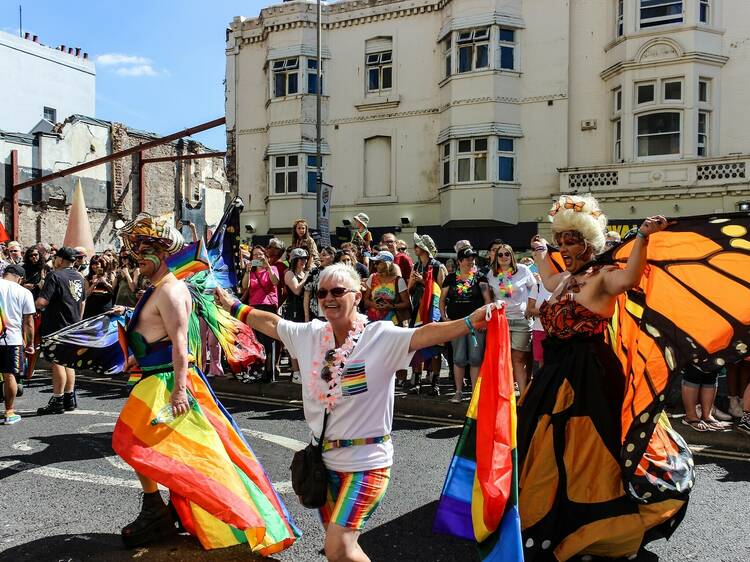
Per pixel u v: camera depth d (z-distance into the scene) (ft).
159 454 11.89
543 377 12.42
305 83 68.33
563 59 59.47
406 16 65.82
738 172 52.75
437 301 25.82
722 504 14.83
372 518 14.16
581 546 11.32
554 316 12.42
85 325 16.89
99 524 13.84
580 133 59.57
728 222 11.18
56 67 122.11
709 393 20.62
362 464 9.93
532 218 60.39
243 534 12.10
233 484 11.86
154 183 102.73
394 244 30.66
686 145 54.39
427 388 27.58
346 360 10.05
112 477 16.89
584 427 11.82
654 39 55.06
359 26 67.67
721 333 11.41
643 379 11.69
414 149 65.57
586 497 11.57
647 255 12.09
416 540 13.06
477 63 61.31
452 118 61.67
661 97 55.11
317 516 14.32
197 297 14.30
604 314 12.04
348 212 68.08
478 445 10.11
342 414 10.00
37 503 15.05
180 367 12.42
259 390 28.14
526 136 60.64
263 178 72.02
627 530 11.26
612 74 57.62
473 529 10.24
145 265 12.75
